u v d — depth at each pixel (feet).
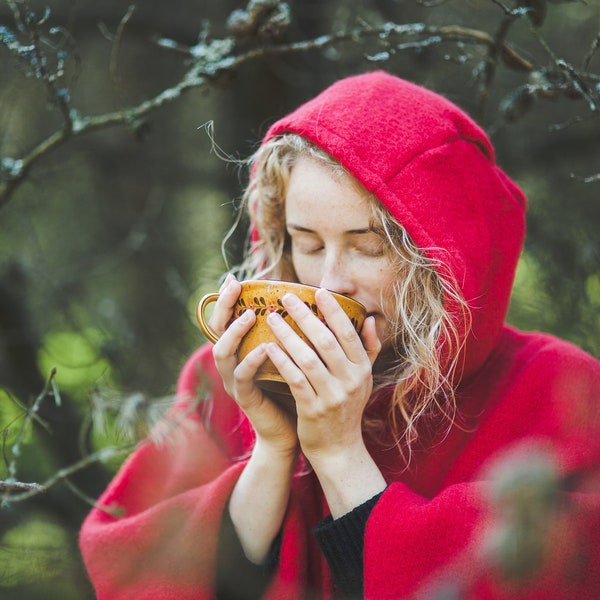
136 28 9.02
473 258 4.61
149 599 4.64
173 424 5.48
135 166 11.02
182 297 9.94
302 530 4.75
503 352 5.16
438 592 3.37
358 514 4.29
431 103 4.79
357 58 7.68
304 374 4.25
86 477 8.35
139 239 10.53
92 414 6.07
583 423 4.54
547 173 9.02
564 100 8.98
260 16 5.78
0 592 7.57
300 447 4.75
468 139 4.85
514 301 9.09
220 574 4.70
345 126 4.54
